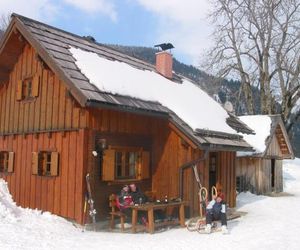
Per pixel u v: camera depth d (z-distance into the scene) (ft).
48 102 41.42
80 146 37.14
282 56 104.68
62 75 36.45
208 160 46.01
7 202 38.52
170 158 43.65
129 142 41.65
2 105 47.65
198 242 31.37
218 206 35.73
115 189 39.93
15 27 42.24
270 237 33.73
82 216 36.24
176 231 36.24
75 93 35.04
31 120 43.29
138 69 50.62
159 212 42.42
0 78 47.09
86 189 36.86
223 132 47.03
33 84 43.37
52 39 41.86
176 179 42.98
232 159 53.21
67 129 38.60
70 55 40.70
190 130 42.16
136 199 37.99
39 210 40.37
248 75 109.91
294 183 86.69
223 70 109.81
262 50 107.65
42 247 27.53
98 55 45.78
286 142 78.33
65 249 27.40
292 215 47.65
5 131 46.62
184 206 42.29
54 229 33.88
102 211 38.34
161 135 44.52
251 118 77.82
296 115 109.50
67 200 37.76
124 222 39.14
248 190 70.28
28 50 44.78
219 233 35.45
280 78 106.73
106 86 38.22
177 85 55.47
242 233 35.60
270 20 105.19
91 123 37.45
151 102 42.65
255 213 49.29
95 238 31.91
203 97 57.98
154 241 31.35
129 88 41.29
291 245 30.71
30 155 42.93
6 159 46.55
